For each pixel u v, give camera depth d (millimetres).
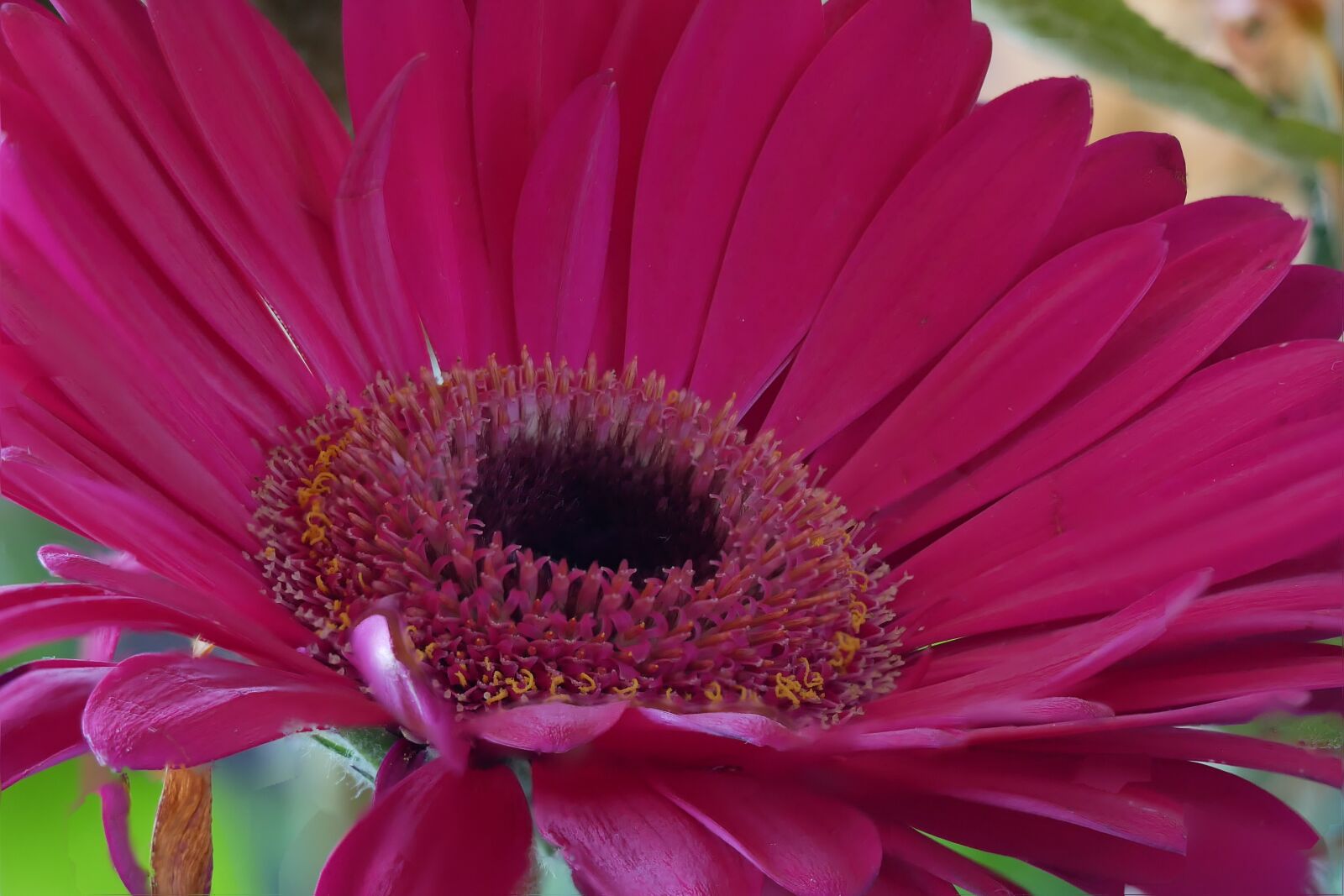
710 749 200
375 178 224
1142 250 225
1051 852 204
